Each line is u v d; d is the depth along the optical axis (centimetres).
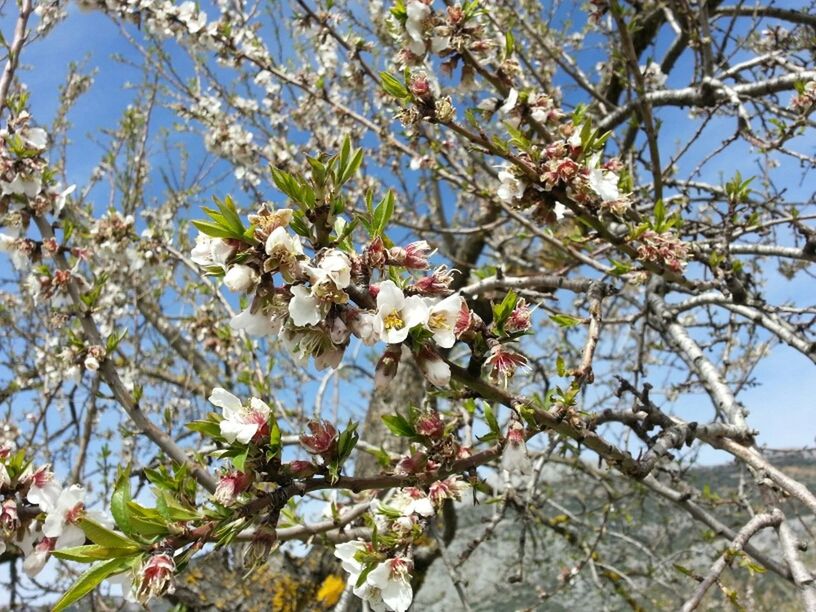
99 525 125
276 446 139
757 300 288
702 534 516
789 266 464
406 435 171
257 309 135
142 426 305
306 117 552
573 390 170
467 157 548
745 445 237
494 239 701
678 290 386
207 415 144
